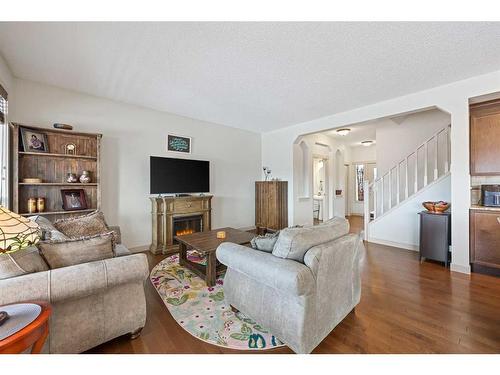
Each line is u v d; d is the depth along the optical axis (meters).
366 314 1.95
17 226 1.01
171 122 4.21
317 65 2.40
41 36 1.93
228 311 2.04
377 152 5.26
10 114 2.67
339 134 6.09
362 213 8.05
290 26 1.79
